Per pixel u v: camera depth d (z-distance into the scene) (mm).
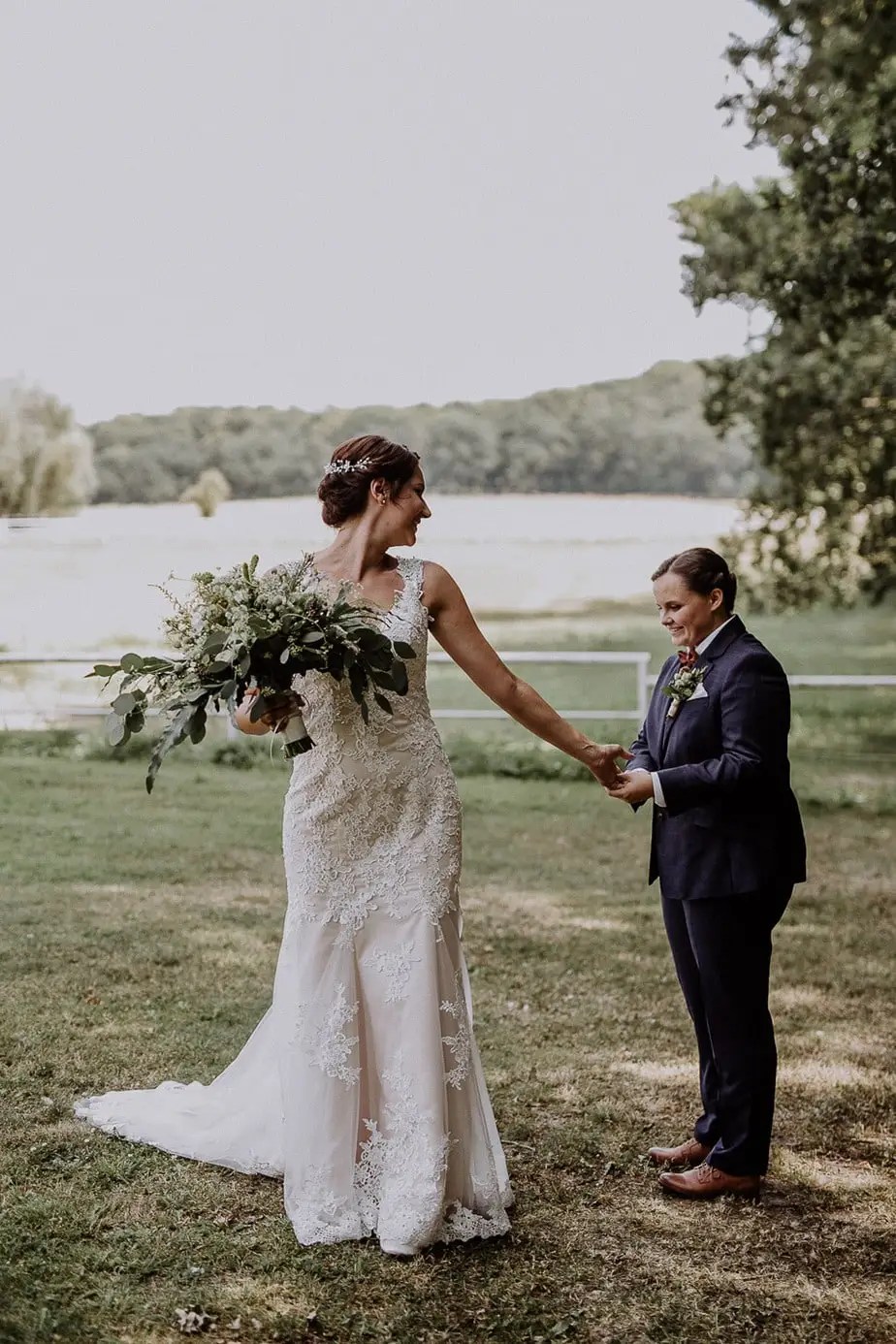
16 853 7473
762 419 14172
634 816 9328
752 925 3312
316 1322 2740
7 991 4918
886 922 6484
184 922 6059
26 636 21000
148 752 11602
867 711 17984
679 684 3389
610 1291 2920
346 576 3203
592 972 5527
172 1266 2941
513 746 12219
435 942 3162
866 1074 4340
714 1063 3510
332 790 3133
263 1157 3428
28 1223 3102
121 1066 4180
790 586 15852
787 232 11711
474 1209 3193
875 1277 3004
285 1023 3215
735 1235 3191
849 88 9203
